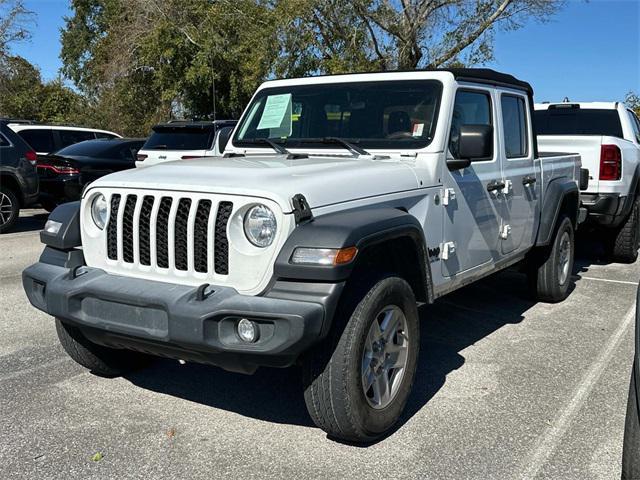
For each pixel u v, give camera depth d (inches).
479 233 196.4
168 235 139.2
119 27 1086.4
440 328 233.3
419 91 181.6
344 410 135.4
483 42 838.5
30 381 181.5
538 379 184.5
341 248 125.5
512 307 260.8
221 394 174.2
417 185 164.4
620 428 154.4
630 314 250.7
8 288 285.7
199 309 126.8
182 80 985.5
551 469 136.0
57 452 142.1
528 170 229.8
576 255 376.8
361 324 135.0
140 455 141.2
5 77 1322.6
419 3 815.1
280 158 174.4
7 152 435.5
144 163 460.1
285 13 793.6
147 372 188.7
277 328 124.0
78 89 1573.6
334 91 193.6
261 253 130.0
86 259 155.0
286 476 133.1
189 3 979.9
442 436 150.3
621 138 345.1
